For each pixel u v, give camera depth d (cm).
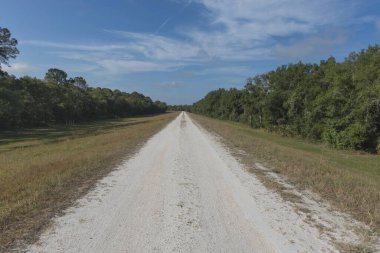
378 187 1002
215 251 531
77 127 5684
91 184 982
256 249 539
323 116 3306
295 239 580
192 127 4103
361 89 2778
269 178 1091
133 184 991
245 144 2128
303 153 2084
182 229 626
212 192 909
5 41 4562
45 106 6544
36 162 1397
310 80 3822
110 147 1919
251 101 5569
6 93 4409
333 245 554
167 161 1440
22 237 572
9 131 4766
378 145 2631
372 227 635
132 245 548
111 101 10238
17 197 816
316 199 835
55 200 800
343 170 1393
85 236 582
